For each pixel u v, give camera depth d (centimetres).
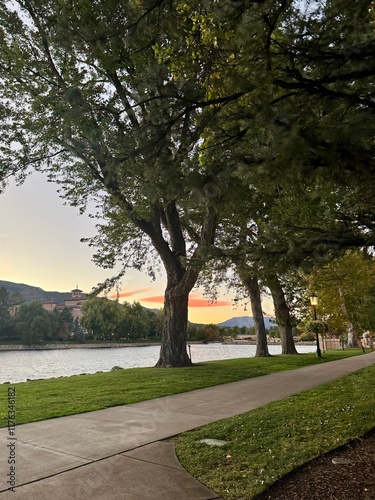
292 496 372
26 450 521
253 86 362
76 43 411
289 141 314
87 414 741
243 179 371
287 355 2294
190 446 529
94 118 430
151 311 11938
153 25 402
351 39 356
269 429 595
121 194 1396
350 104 376
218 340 10106
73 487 404
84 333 10769
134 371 1449
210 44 435
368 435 550
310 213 949
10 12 1204
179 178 380
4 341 9381
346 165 321
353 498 359
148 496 382
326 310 3012
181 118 421
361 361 1719
